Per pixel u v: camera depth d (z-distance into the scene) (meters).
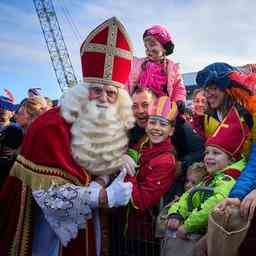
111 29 2.76
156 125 2.67
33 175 2.53
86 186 2.56
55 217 2.50
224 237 2.06
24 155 2.61
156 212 2.74
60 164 2.53
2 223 2.66
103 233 2.78
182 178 2.91
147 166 2.65
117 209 2.78
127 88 3.61
